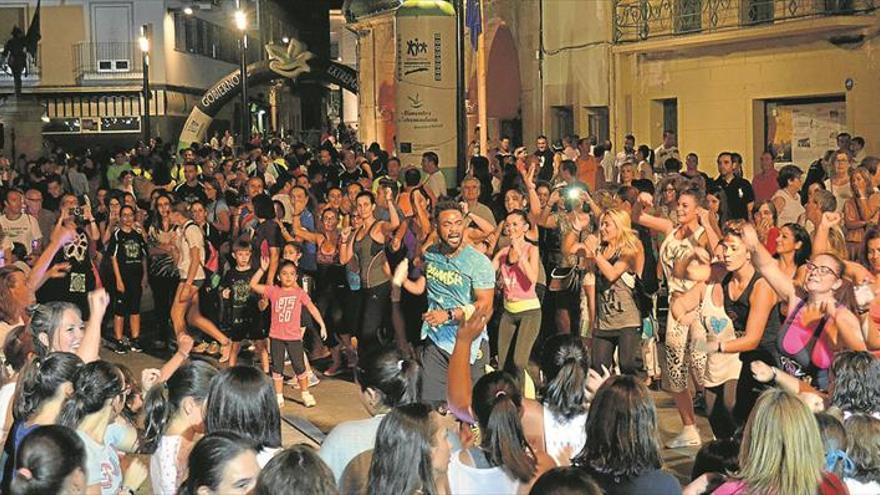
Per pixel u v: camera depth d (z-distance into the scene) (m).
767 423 6.28
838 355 8.12
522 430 6.99
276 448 6.76
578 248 12.74
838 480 6.45
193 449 5.73
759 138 25.45
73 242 17.42
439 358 11.11
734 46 25.64
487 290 11.19
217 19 66.56
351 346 16.28
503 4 33.47
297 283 15.23
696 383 11.42
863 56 22.84
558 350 7.89
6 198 18.44
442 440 6.32
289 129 83.69
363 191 15.36
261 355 15.88
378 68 44.84
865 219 14.59
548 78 31.48
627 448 6.40
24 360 8.70
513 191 14.30
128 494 7.24
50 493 5.66
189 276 17.27
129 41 58.12
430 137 20.03
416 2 19.98
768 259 9.82
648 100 28.12
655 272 13.91
